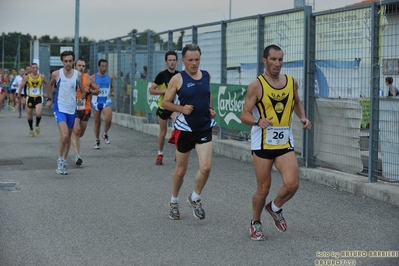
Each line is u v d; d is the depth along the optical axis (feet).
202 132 35.99
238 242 32.68
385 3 42.65
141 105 94.58
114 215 38.68
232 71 65.57
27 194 45.06
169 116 57.88
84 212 39.47
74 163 60.23
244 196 44.65
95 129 71.05
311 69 51.90
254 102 31.73
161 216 38.47
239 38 63.72
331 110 49.67
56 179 51.42
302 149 52.95
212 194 45.37
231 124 65.10
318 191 46.14
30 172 54.85
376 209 40.09
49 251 31.01
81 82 54.39
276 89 31.58
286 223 36.63
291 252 30.86
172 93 35.88
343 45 47.78
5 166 58.34
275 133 31.81
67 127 53.16
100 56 120.47
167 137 80.69
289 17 54.70
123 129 96.22
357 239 33.17
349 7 46.34
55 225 36.14
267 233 34.47
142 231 34.88
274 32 57.41
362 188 44.24
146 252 30.91
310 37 51.57
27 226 35.88
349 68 47.26
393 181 44.01
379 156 44.65
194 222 36.96
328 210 39.93
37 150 69.82
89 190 46.68
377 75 44.04
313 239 33.17
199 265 28.91
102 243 32.48
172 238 33.47
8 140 79.87
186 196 44.65
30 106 85.30
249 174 53.83
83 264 28.99
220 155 65.62
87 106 59.93
